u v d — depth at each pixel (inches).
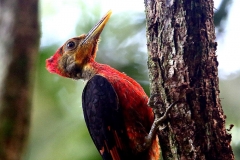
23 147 164.7
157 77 308.5
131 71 436.1
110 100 366.0
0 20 171.0
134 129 357.7
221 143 283.9
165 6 303.7
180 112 293.0
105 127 367.6
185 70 292.4
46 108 459.2
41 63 468.8
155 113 315.0
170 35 299.4
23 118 166.1
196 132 286.7
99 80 379.9
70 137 429.1
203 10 293.0
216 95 290.0
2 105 162.7
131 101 359.9
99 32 450.0
